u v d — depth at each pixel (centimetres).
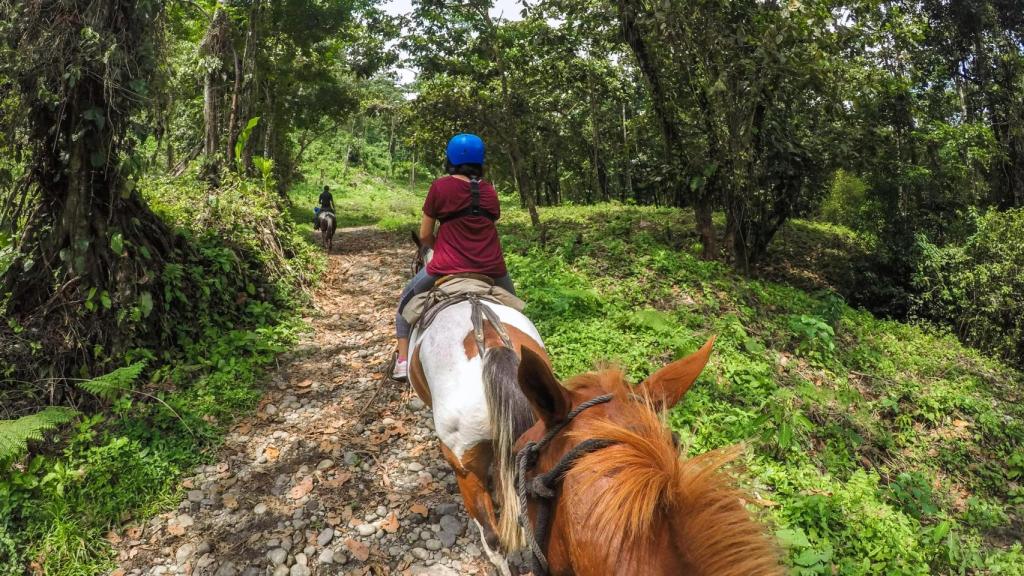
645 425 155
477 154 320
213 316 666
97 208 563
